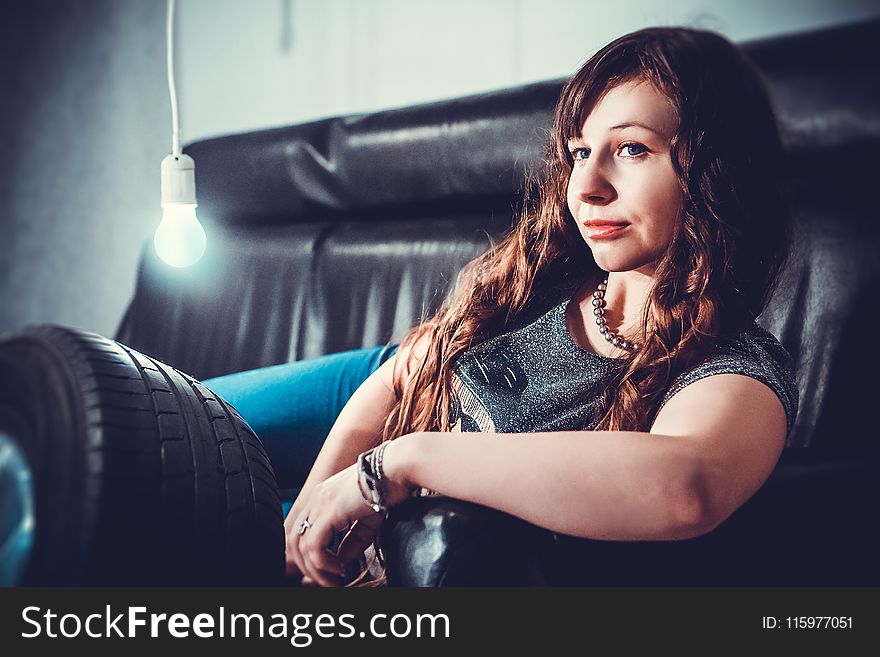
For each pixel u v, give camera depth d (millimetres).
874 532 633
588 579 557
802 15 1666
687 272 736
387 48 2178
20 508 509
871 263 997
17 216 2807
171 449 549
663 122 719
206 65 2479
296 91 2328
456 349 845
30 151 2781
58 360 542
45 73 2750
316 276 1451
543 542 550
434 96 2115
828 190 1044
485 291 884
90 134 2676
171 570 527
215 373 1501
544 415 762
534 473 574
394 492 627
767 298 831
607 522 565
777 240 806
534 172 1178
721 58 768
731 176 740
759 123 781
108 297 2633
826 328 1005
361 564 789
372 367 1103
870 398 974
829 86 1031
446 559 523
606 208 734
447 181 1349
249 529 581
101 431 513
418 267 1338
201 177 1643
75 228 2703
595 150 736
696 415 637
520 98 1280
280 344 1448
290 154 1520
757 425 637
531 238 876
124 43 2611
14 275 2816
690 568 585
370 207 1458
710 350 706
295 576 691
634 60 737
